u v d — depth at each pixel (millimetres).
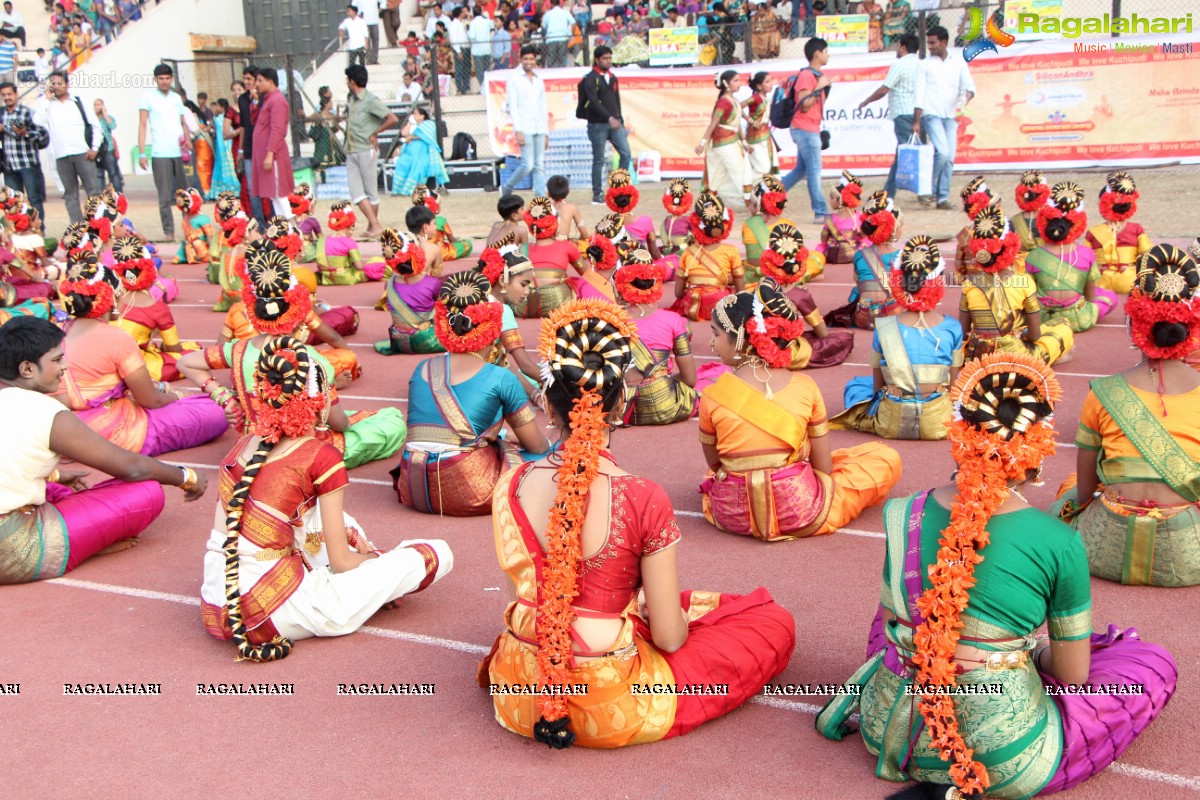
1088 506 4777
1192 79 16125
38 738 3910
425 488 5809
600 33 21312
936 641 3143
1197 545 4492
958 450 3168
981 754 3203
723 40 19672
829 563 5094
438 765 3641
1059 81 16766
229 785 3580
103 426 6652
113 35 27266
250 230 10633
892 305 9398
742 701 3848
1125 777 3379
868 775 3471
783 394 5195
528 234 10453
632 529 3479
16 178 16906
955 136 15477
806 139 14852
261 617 4375
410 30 25781
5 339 4992
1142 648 3588
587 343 3455
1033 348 7637
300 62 26062
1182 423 4395
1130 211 9734
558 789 3473
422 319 9469
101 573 5387
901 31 18875
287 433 4336
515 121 16969
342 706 4051
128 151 26703
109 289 6582
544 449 5949
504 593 4984
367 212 15773
